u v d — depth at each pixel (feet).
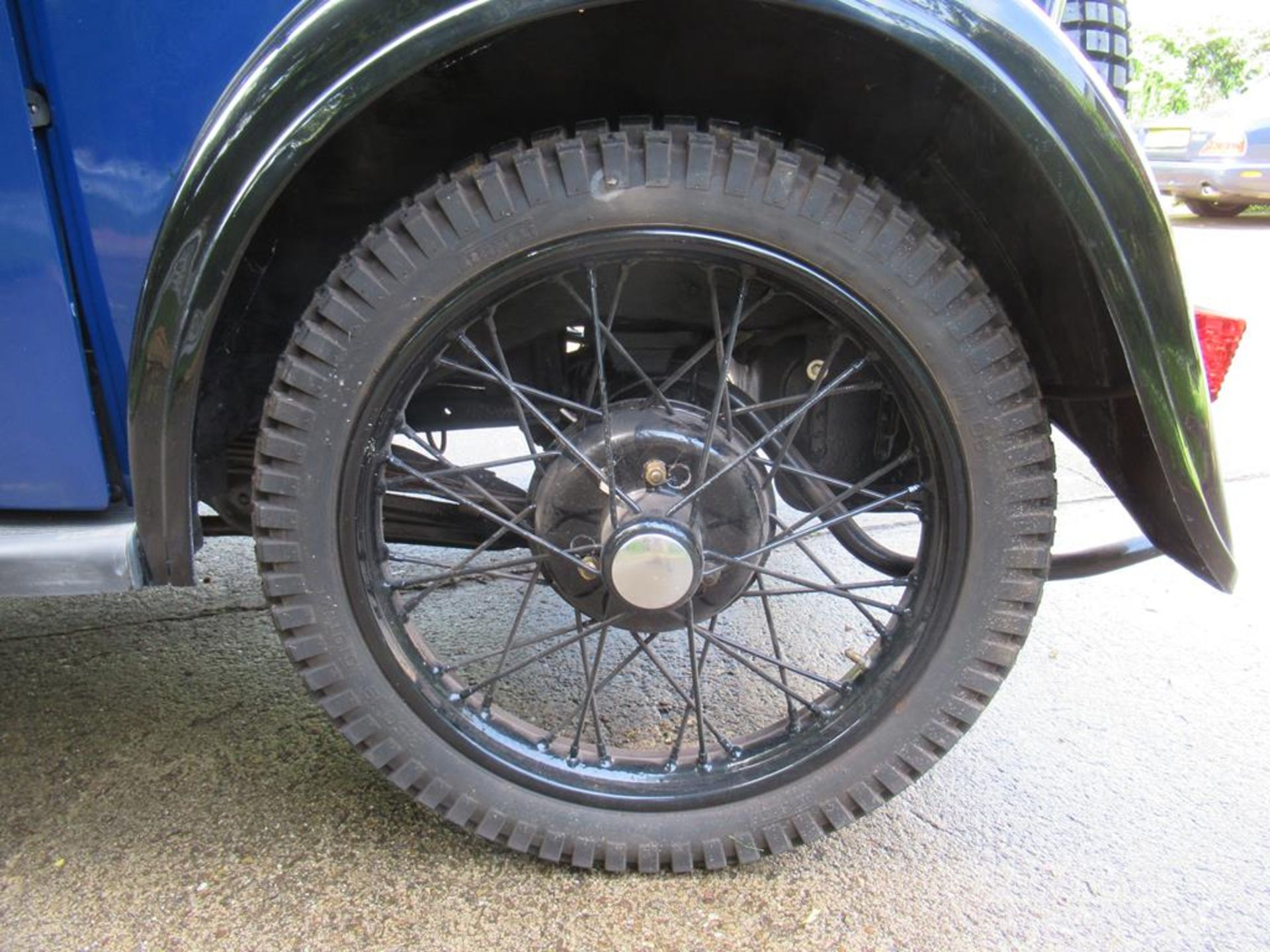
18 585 4.94
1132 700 7.51
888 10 4.21
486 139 5.24
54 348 4.83
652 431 5.26
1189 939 5.32
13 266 4.66
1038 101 4.37
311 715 7.23
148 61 4.43
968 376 4.80
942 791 6.49
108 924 5.35
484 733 5.48
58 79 4.43
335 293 4.60
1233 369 15.85
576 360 6.37
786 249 4.65
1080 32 6.25
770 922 5.42
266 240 5.16
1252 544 10.14
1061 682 7.75
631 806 5.50
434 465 6.47
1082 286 5.09
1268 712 7.37
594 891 5.62
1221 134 32.17
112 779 6.52
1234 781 6.61
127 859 5.81
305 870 5.74
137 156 4.57
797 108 5.17
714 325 5.09
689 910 5.50
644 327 6.03
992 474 4.95
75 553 4.94
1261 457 12.44
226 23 4.41
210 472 5.64
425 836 6.01
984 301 4.73
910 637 5.37
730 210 4.56
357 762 6.68
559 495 5.35
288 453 4.76
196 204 4.35
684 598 5.21
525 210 4.51
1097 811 6.31
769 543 5.48
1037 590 5.13
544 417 5.17
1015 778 6.61
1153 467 5.34
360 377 4.71
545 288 5.47
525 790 5.49
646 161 4.49
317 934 5.31
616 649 8.22
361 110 4.42
